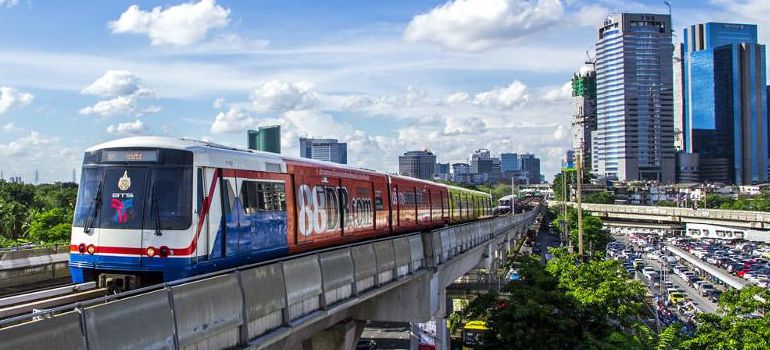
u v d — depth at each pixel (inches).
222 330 418.9
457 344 1572.3
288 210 710.5
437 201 1508.4
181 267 520.1
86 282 539.2
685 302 2834.6
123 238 526.6
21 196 3555.6
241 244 604.7
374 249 717.9
